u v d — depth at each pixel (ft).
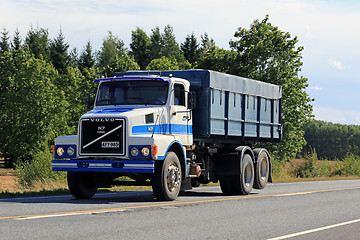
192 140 61.16
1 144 255.09
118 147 51.98
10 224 34.14
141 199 56.08
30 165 80.07
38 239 29.12
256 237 32.24
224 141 69.46
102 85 58.34
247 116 72.90
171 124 57.26
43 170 79.97
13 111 246.27
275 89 81.10
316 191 75.05
